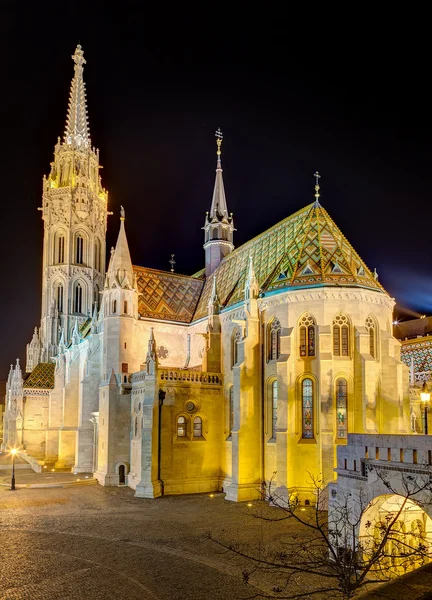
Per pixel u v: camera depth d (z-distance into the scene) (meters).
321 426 49.12
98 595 25.23
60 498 51.28
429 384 69.50
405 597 7.36
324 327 50.94
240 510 45.28
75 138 124.38
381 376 52.41
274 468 50.72
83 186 122.25
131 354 64.88
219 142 86.62
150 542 34.47
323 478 47.75
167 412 55.28
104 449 61.72
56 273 118.62
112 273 66.38
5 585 26.55
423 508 24.58
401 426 51.50
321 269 53.22
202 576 28.00
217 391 59.03
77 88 127.44
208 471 56.78
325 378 49.78
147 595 25.30
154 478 53.00
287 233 62.31
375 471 27.55
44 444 101.00
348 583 15.73
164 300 74.06
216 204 83.69
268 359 54.31
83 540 35.00
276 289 54.09
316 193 61.69
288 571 28.64
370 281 53.94
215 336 61.72
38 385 102.56
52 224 120.50
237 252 74.12
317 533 36.38
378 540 27.42
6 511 44.78
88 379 73.56
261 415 53.56
